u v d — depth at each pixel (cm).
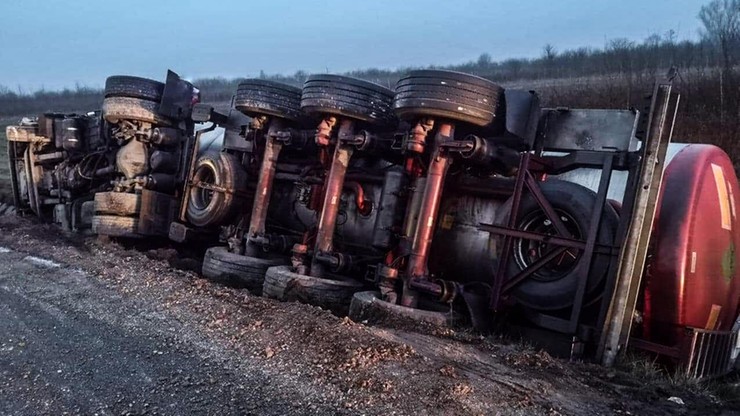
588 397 410
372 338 477
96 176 1198
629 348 539
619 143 580
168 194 1088
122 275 730
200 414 369
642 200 522
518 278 593
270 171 865
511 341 583
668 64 2083
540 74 2934
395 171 718
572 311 551
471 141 623
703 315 560
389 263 674
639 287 531
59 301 630
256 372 428
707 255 557
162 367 444
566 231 569
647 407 404
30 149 1377
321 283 703
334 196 748
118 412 375
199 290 648
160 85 1080
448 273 697
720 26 2139
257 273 813
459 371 432
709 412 407
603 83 1998
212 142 1070
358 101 732
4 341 511
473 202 689
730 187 610
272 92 856
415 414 361
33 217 1431
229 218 953
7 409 384
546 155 681
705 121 1557
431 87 628
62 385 418
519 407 377
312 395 388
